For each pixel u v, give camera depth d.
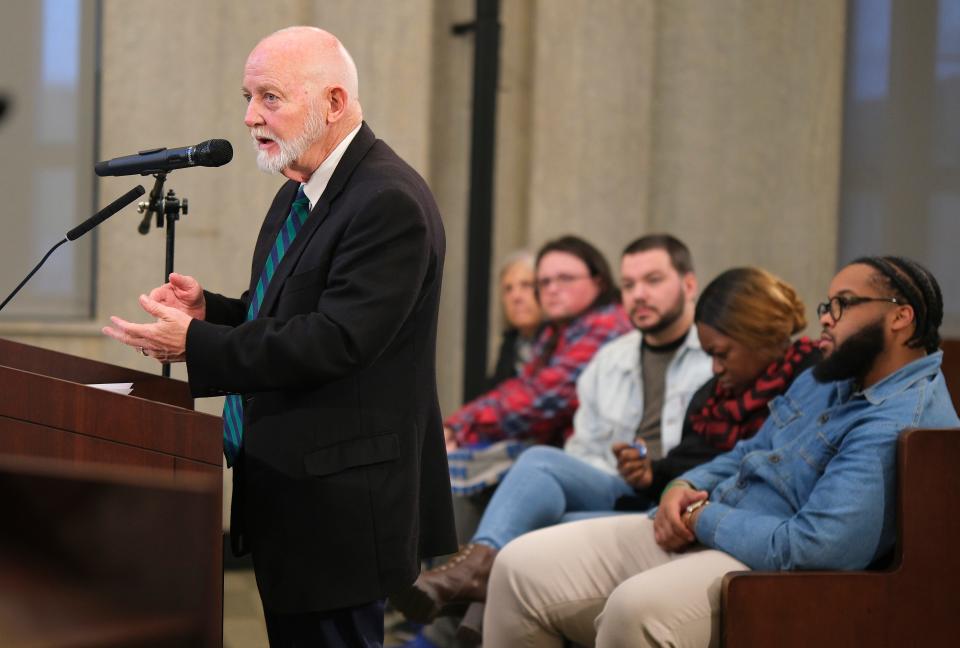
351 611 5.48
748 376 7.93
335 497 5.36
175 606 2.90
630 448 8.16
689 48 14.67
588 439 9.52
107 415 4.71
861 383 6.36
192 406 6.16
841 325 6.24
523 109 14.50
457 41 14.21
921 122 15.16
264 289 5.80
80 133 12.82
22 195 12.73
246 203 12.88
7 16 12.67
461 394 13.94
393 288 5.30
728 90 14.73
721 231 14.72
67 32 12.76
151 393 6.10
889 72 15.12
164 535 2.87
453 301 14.29
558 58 14.34
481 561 8.15
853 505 5.92
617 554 7.11
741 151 14.75
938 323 6.25
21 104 12.68
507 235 14.50
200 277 12.80
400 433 5.52
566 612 7.05
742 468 6.82
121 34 12.62
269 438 5.44
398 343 5.58
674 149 14.68
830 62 14.87
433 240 5.63
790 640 5.87
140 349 5.32
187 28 12.75
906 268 6.21
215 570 4.45
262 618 9.94
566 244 10.74
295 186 6.09
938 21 15.13
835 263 15.08
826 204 14.88
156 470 4.80
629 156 14.50
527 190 14.49
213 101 12.82
